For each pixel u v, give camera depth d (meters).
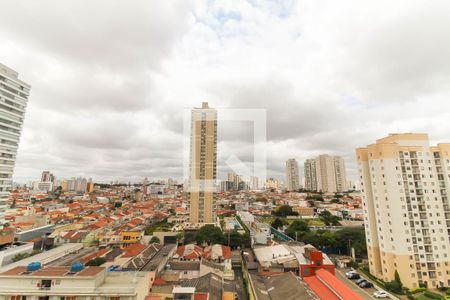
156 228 106.56
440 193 60.03
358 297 38.06
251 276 55.19
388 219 57.66
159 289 42.44
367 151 65.00
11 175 83.38
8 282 31.67
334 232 92.62
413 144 61.84
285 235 100.38
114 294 31.20
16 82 85.00
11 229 85.56
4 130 80.81
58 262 63.47
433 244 56.38
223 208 154.25
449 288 52.69
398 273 54.50
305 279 50.28
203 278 47.28
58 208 151.50
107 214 134.12
